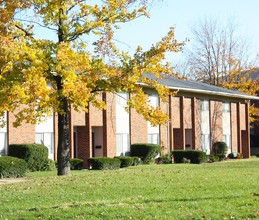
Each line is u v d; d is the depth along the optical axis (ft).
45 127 105.70
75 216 38.34
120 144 124.77
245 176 67.92
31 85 69.05
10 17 72.84
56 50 73.41
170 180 63.67
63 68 74.43
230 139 170.30
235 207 39.34
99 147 121.49
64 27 78.43
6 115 97.25
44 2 76.23
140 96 82.53
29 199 51.39
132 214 37.81
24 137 100.89
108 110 120.78
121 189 55.83
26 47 69.46
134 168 99.50
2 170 83.92
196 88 147.13
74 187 59.21
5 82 69.10
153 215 37.29
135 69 78.95
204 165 107.55
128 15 81.15
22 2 74.64
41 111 75.41
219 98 164.25
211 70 213.25
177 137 146.10
